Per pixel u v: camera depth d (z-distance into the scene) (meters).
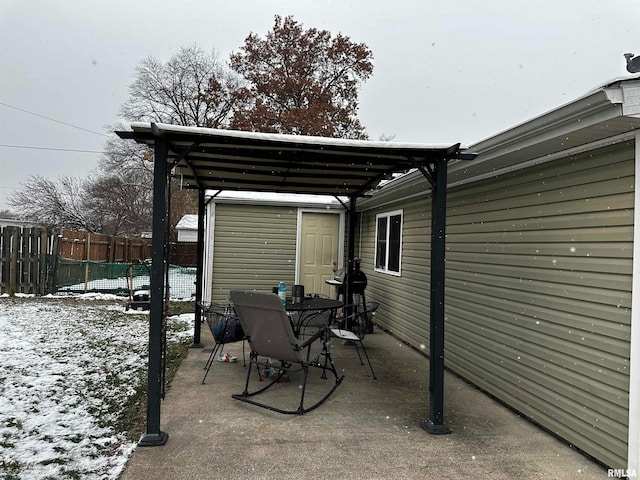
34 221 22.19
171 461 2.88
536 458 3.03
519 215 3.94
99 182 24.03
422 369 5.23
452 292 5.20
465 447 3.17
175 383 4.48
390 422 3.60
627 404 2.73
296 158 4.00
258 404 3.87
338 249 9.27
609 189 2.93
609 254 2.92
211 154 4.04
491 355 4.31
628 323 2.74
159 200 3.17
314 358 4.27
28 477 2.64
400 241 7.05
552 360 3.44
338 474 2.76
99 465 2.81
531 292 3.72
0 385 4.22
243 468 2.81
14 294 10.45
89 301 9.89
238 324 5.00
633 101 2.42
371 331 7.46
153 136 3.13
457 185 5.14
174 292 11.45
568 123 2.79
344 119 18.78
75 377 4.53
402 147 3.35
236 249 8.87
